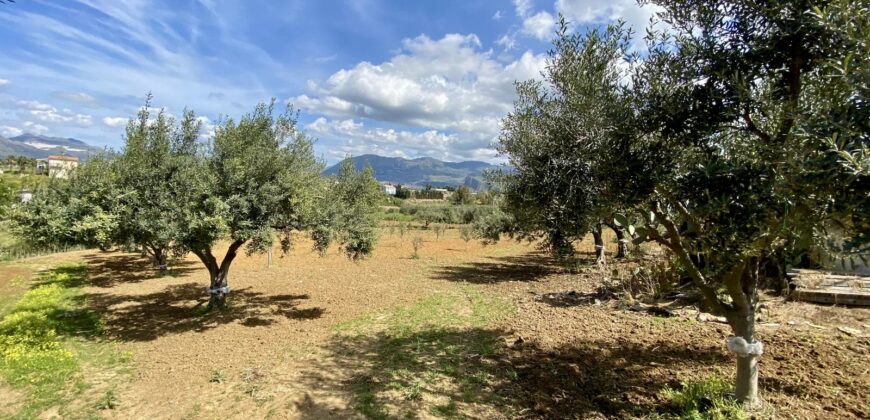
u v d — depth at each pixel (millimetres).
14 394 4938
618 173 3240
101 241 7727
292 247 9977
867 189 2072
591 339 5855
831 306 6480
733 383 4012
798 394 3756
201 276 12703
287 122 8266
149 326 7605
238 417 4219
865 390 3752
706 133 3064
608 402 4039
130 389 5020
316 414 4172
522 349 5684
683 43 3186
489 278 11672
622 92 3369
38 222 11016
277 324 7566
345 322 7586
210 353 6133
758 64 2938
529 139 4969
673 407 3811
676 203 3236
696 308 6918
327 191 8875
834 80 2391
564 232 4430
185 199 6844
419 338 6469
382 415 4082
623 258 13484
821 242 2619
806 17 2500
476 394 4457
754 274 3490
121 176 7547
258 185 7344
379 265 14547
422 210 37656
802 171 2117
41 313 8336
